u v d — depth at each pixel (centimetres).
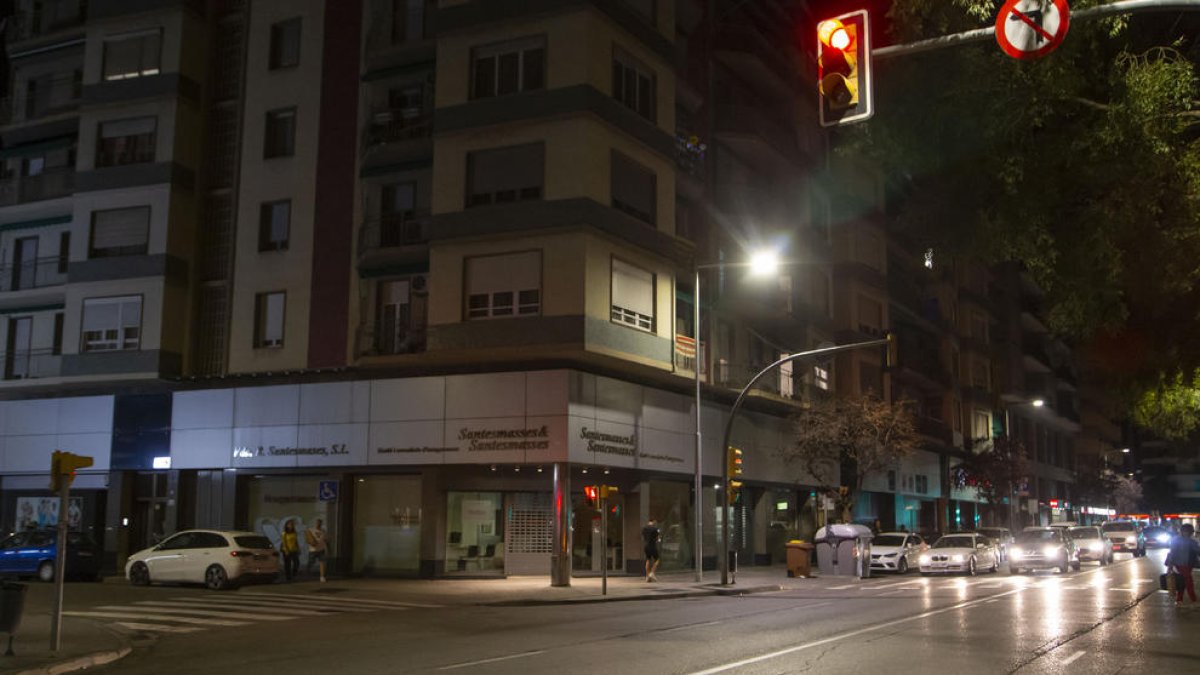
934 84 1141
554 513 2792
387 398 2998
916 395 5656
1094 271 1106
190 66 3416
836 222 4716
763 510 3916
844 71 943
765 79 4041
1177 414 1455
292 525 2878
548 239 2839
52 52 3694
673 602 2322
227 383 3234
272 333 3241
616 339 2900
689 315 3444
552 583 2725
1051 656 1277
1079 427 8881
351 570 3027
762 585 2836
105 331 3325
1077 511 9069
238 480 3180
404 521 3002
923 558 3506
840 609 2027
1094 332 1262
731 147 3859
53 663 1262
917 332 5566
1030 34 896
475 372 2917
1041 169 1110
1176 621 1742
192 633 1681
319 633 1656
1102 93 1095
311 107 3312
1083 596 2366
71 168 3609
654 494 3294
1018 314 7125
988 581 3120
